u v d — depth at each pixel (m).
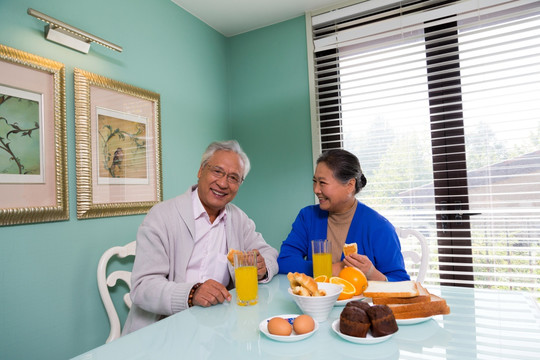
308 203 2.36
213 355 0.61
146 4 1.91
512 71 1.82
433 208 1.99
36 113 1.32
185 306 0.94
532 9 1.72
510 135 1.81
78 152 1.47
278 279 1.24
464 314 0.80
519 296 0.94
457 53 1.87
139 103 1.81
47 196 1.34
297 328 0.68
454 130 1.95
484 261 1.86
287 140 2.44
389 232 1.31
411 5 2.06
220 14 2.32
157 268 1.13
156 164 1.90
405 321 0.72
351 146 2.24
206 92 2.40
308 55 2.34
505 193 1.80
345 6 2.22
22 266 1.26
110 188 1.62
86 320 1.48
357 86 2.16
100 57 1.61
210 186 1.25
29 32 1.32
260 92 2.54
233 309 0.88
